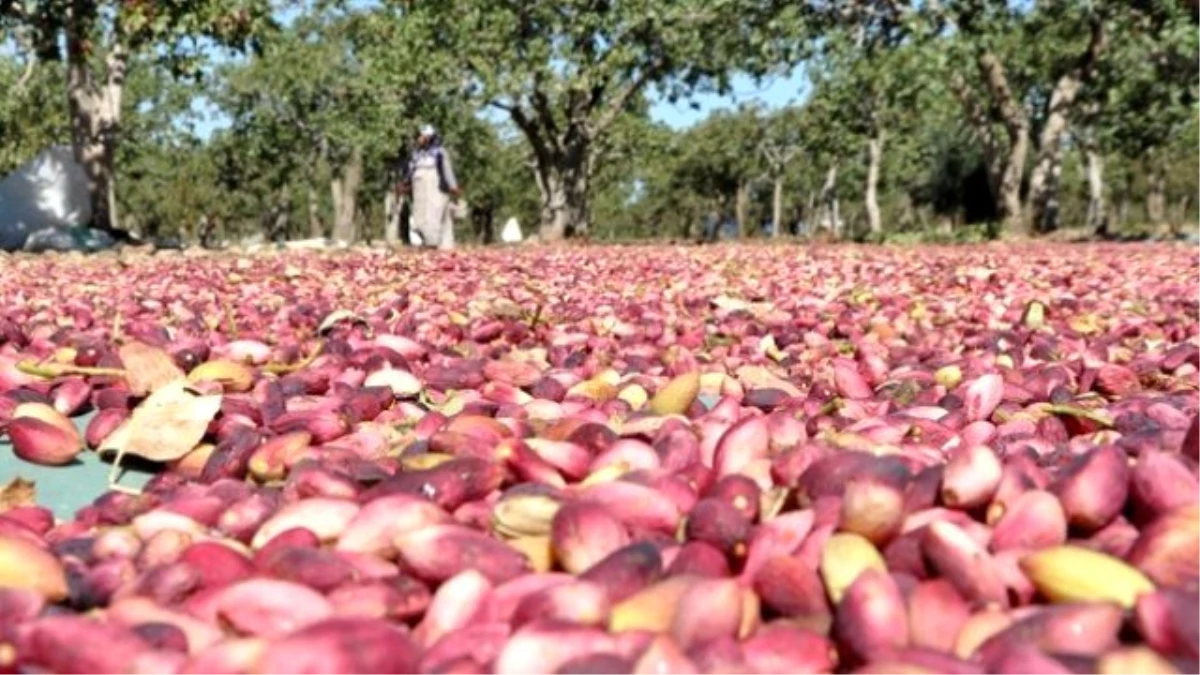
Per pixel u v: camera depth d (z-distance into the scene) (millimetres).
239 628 252
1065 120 4078
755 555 272
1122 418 471
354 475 360
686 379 503
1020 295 1304
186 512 333
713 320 972
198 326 862
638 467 357
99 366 603
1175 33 3139
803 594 253
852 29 3553
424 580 277
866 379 632
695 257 2303
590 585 246
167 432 439
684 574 258
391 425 479
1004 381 582
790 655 228
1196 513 276
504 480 341
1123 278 1583
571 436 389
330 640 211
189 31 2477
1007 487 303
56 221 2828
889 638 228
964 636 234
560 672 211
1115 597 246
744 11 3723
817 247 3166
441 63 4426
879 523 272
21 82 3535
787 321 954
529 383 600
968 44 3332
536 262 2008
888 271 1753
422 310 1010
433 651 236
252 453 411
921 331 918
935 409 500
